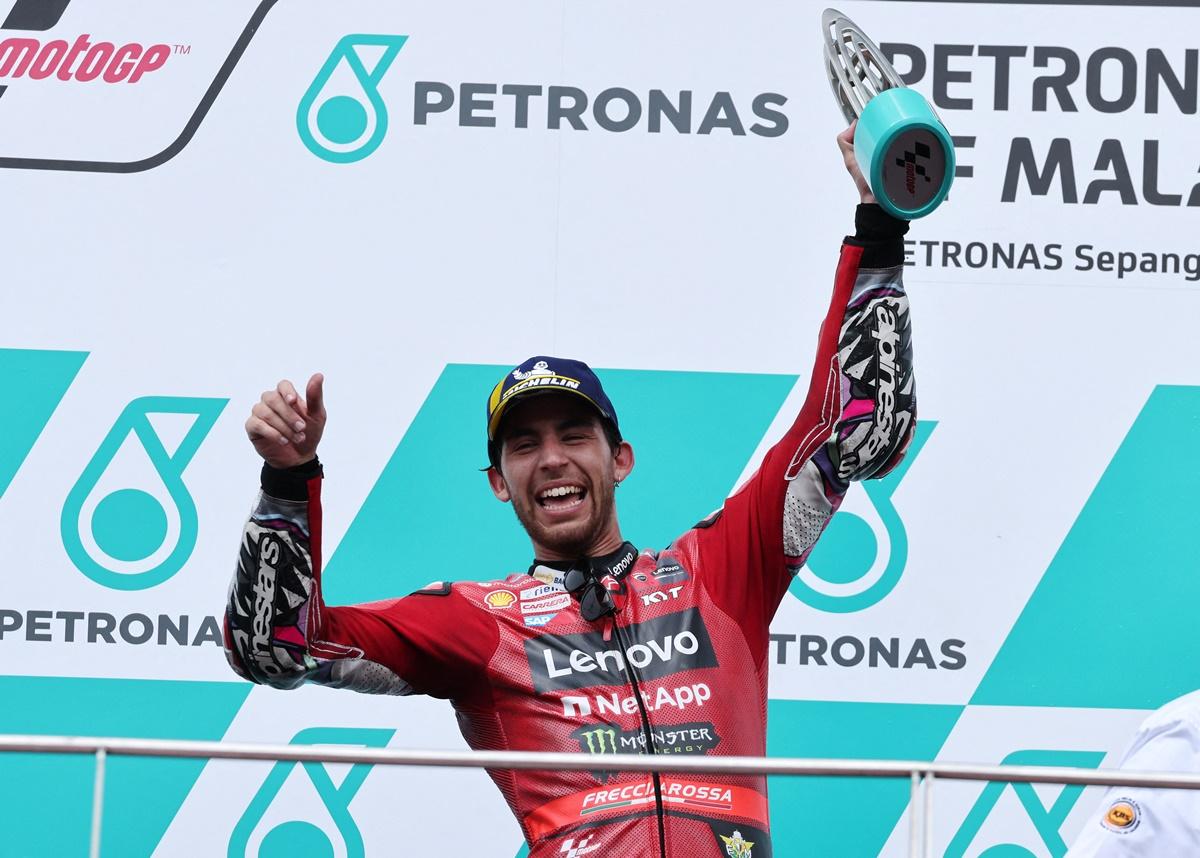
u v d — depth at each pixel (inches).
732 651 322.3
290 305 447.2
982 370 443.2
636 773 308.7
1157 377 442.9
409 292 449.4
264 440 303.6
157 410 442.0
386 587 441.1
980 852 422.6
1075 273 446.6
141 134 450.6
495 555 443.2
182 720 430.3
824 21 362.9
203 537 438.6
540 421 342.6
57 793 418.6
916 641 434.0
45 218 446.3
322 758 275.9
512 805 318.0
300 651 307.4
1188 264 446.3
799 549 332.8
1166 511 438.0
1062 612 434.6
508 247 451.5
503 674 318.0
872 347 334.6
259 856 417.4
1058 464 440.1
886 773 276.4
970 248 447.5
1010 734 430.3
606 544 343.6
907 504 438.3
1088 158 450.0
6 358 441.1
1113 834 288.8
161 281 446.0
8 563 434.0
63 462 438.9
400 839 420.2
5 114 449.1
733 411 448.1
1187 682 431.5
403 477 444.1
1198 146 449.7
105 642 432.8
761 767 276.1
